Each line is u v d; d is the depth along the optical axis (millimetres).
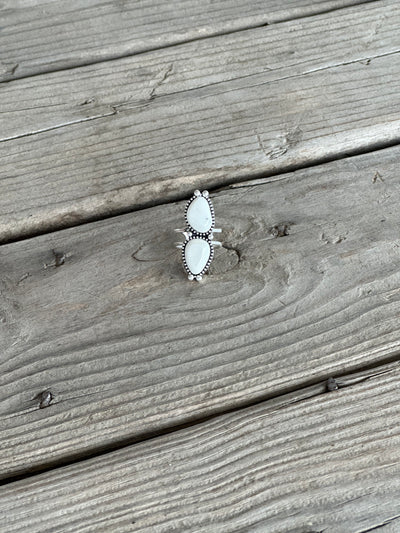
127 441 238
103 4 327
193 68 308
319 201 272
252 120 291
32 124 292
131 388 237
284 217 269
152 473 225
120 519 218
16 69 311
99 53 316
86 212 276
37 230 277
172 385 238
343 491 220
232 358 242
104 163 281
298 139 286
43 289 256
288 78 303
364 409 233
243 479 223
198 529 217
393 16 321
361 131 287
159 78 305
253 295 252
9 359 241
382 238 263
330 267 257
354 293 251
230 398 238
